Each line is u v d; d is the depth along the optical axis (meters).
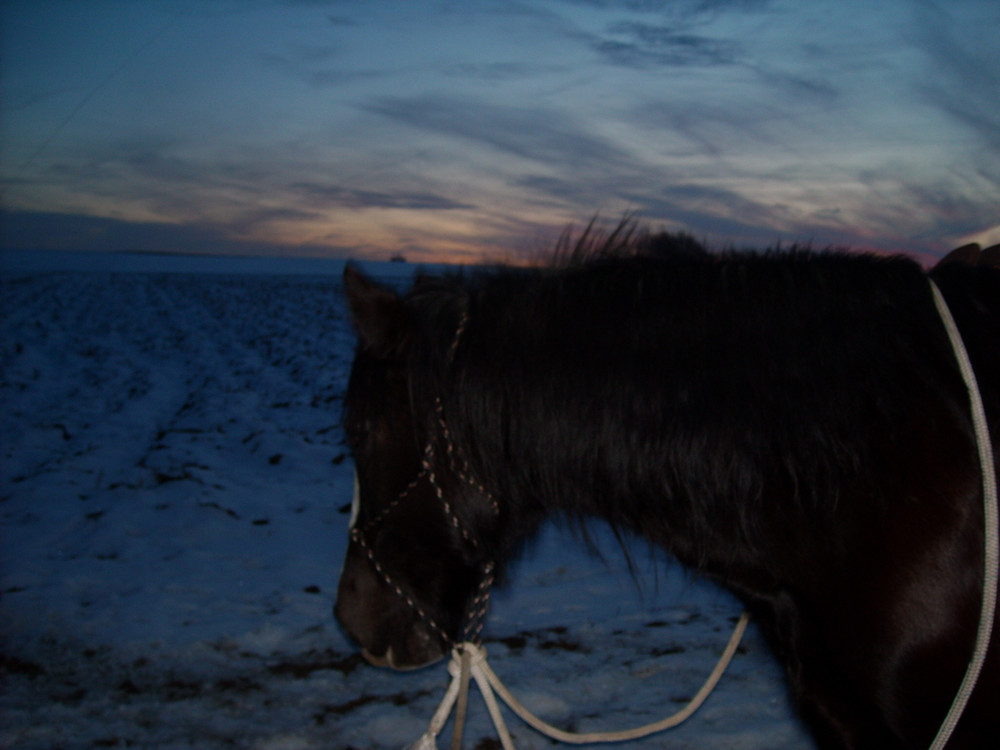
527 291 1.51
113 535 4.34
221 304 20.73
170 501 4.95
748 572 1.43
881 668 1.24
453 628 1.58
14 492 5.06
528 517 1.63
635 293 1.45
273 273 46.75
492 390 1.46
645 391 1.38
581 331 1.44
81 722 2.59
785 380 1.33
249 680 2.88
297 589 3.67
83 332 14.34
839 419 1.28
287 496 5.15
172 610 3.41
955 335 1.27
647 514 1.44
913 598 1.21
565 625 3.38
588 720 2.65
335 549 4.24
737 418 1.33
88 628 3.22
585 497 1.46
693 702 1.69
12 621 3.27
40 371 9.95
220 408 7.66
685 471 1.36
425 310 1.55
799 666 1.36
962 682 1.19
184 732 2.55
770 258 1.49
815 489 1.29
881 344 1.31
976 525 1.21
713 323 1.39
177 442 6.38
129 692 2.78
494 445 1.47
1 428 6.79
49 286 26.84
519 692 2.82
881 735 1.27
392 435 1.53
